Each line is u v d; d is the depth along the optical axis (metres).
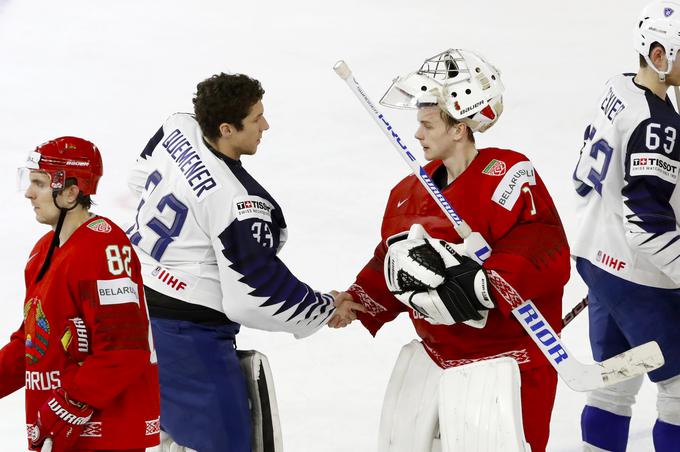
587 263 13.36
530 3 40.38
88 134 29.06
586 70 33.88
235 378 11.99
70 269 9.60
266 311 11.74
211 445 11.83
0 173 26.42
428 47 36.09
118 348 9.55
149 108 31.02
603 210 13.06
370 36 37.06
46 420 9.50
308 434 14.98
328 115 30.50
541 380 11.29
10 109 30.58
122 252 9.82
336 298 12.44
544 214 11.05
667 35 12.30
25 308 9.98
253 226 11.62
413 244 10.93
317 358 17.78
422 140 11.43
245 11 39.31
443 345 11.47
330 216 23.95
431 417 11.28
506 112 30.48
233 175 11.80
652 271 12.79
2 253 21.97
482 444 10.57
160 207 11.99
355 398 16.34
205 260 11.91
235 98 11.74
